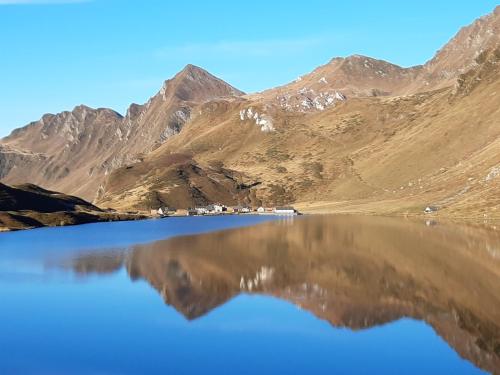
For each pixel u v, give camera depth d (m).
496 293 68.31
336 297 68.75
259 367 46.69
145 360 48.53
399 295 68.56
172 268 94.50
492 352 49.00
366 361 47.44
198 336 54.75
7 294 74.94
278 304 66.31
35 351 50.97
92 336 55.22
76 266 99.44
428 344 51.03
